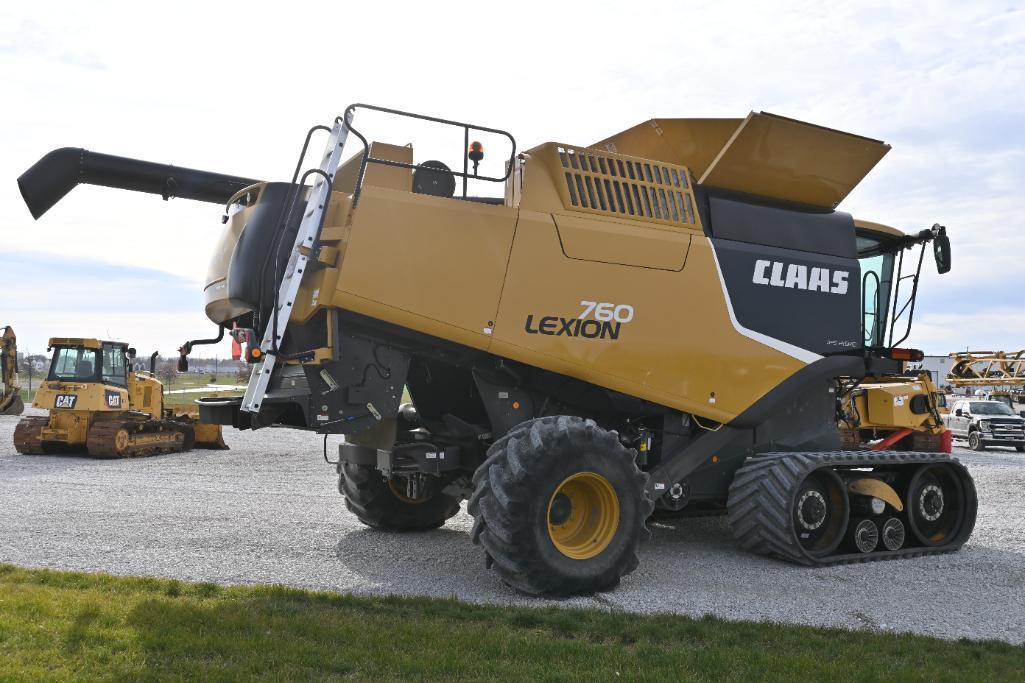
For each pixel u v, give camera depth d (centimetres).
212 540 773
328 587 608
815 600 607
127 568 652
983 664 454
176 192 746
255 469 1422
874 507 773
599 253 682
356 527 861
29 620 467
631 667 426
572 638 482
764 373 756
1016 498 1227
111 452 1611
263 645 434
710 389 728
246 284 635
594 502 630
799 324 779
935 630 536
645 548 791
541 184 677
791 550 710
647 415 726
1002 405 2739
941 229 845
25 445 1711
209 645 430
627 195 716
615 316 685
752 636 493
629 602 589
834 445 821
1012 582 675
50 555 693
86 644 429
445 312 621
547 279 659
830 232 812
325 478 1286
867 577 688
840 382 879
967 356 3628
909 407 1080
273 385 649
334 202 639
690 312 721
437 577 650
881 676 420
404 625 482
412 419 802
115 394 1712
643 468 741
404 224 614
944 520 843
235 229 688
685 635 494
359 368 620
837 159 796
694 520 952
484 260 638
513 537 575
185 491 1118
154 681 380
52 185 703
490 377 683
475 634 470
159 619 475
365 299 598
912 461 796
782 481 718
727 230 756
